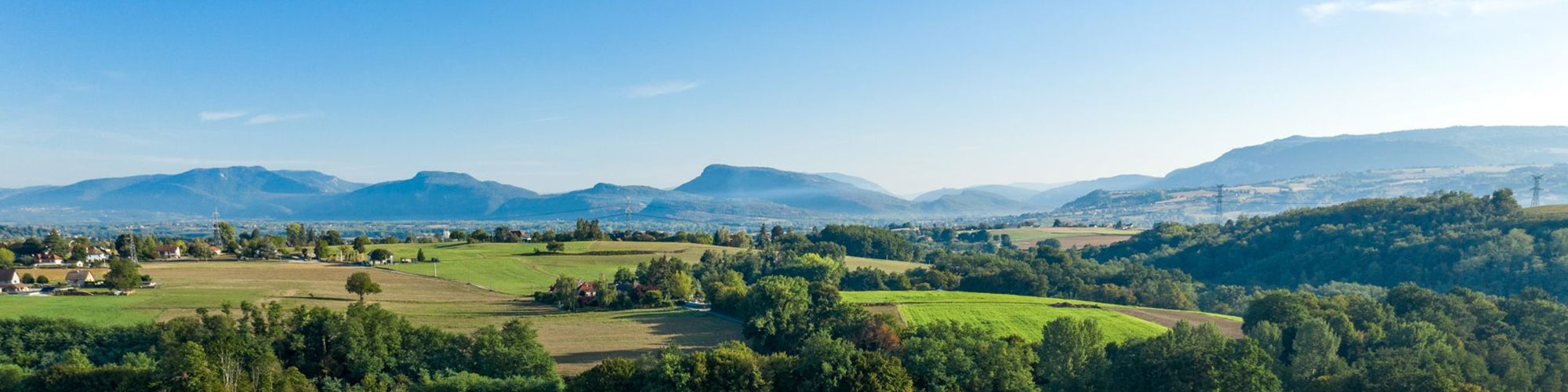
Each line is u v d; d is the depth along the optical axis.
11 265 155.38
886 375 71.56
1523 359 81.25
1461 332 90.19
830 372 71.94
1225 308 148.50
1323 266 177.25
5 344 81.75
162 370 70.25
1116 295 159.50
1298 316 88.50
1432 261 160.00
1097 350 79.19
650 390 69.94
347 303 124.19
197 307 109.19
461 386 70.88
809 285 103.06
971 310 117.88
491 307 129.88
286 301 121.44
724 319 117.81
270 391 71.38
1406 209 194.12
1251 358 70.19
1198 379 69.31
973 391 73.75
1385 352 79.44
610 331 107.38
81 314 98.50
